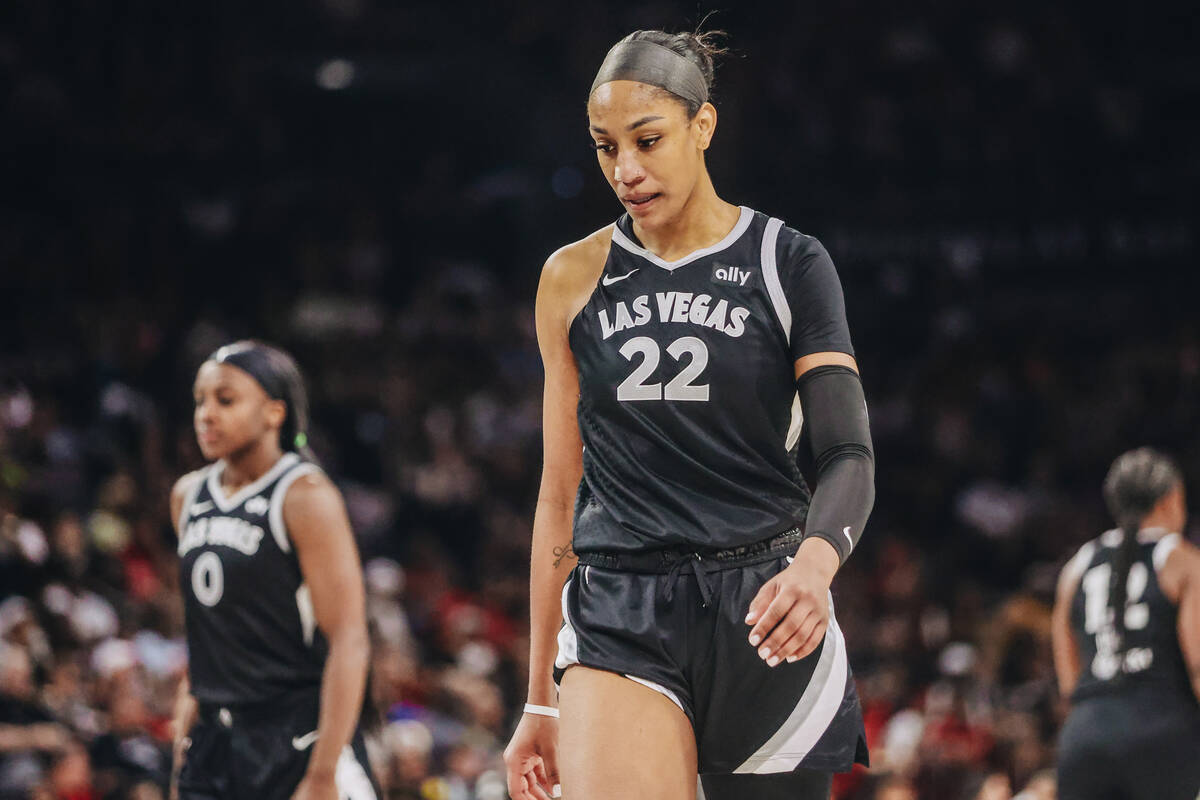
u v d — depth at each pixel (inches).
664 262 185.8
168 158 1135.0
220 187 1159.6
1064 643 372.5
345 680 294.5
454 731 574.2
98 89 1128.8
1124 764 344.5
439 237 1195.9
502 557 831.7
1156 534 357.1
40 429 762.2
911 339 1165.1
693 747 179.8
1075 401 1072.8
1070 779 354.3
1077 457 1023.0
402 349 1041.5
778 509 183.0
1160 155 1218.6
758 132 1225.4
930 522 964.0
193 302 1060.5
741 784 186.2
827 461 173.5
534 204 1221.7
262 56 1218.0
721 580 179.3
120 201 1107.3
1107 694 350.9
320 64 1222.9
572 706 179.3
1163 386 1066.1
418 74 1226.6
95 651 529.0
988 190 1214.9
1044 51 1252.5
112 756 468.8
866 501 168.9
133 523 697.0
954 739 569.3
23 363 890.7
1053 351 1118.4
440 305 1101.1
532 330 1112.2
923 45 1245.1
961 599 778.2
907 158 1225.4
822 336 179.3
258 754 302.0
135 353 937.5
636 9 1248.2
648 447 182.9
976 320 1150.3
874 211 1213.7
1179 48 1252.5
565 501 198.1
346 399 964.6
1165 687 346.0
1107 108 1218.0
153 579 671.8
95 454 774.5
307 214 1157.7
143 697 508.4
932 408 1058.1
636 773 173.0
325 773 290.5
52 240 1032.2
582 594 186.1
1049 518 925.2
